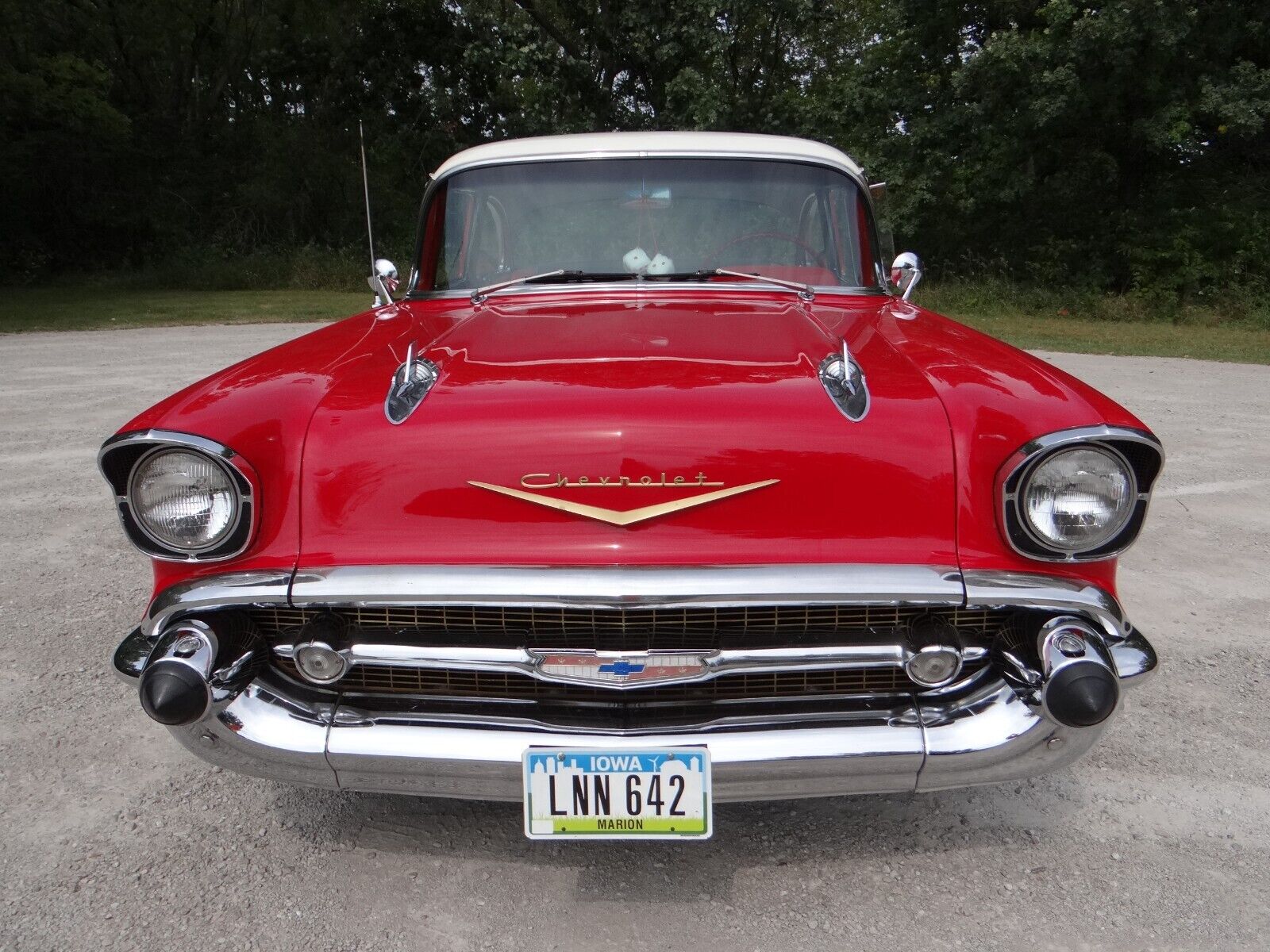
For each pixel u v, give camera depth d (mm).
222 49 30062
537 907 2053
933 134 18203
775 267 2992
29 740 2691
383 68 26109
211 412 1943
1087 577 1936
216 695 1888
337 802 2434
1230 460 5961
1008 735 1876
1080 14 15945
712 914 2029
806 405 1928
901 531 1878
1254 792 2461
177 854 2219
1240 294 16766
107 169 26891
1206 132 18359
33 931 1956
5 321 14766
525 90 26422
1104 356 11469
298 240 26812
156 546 1900
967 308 17453
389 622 1926
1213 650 3283
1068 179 18797
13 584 3824
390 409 1966
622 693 1919
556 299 2848
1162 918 2000
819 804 2434
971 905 2047
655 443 1853
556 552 1849
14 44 24969
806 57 24609
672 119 21125
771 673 1910
